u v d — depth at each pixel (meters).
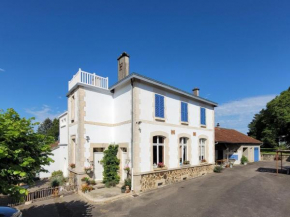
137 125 11.05
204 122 16.48
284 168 18.91
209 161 16.59
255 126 40.44
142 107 11.49
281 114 20.78
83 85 11.88
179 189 11.12
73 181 11.76
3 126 4.44
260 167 19.98
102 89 12.77
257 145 27.56
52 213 7.76
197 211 7.74
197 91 17.89
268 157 28.08
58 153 16.16
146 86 11.87
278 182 12.64
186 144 14.62
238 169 18.62
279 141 34.47
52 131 42.78
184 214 7.47
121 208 8.20
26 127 5.05
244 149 25.55
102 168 12.40
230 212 7.58
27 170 5.02
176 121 13.65
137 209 8.05
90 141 11.88
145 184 11.02
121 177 11.96
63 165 15.27
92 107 12.27
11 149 4.50
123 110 12.19
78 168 11.26
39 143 5.46
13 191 4.69
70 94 13.55
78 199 9.55
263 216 7.18
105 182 11.77
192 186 11.76
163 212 7.69
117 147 12.41
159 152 12.58
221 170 17.45
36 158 5.21
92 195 9.80
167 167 12.46
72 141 12.94
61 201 9.28
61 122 16.92
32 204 8.88
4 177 4.68
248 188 11.09
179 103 14.07
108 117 12.96
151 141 11.75
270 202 8.68
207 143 16.59
